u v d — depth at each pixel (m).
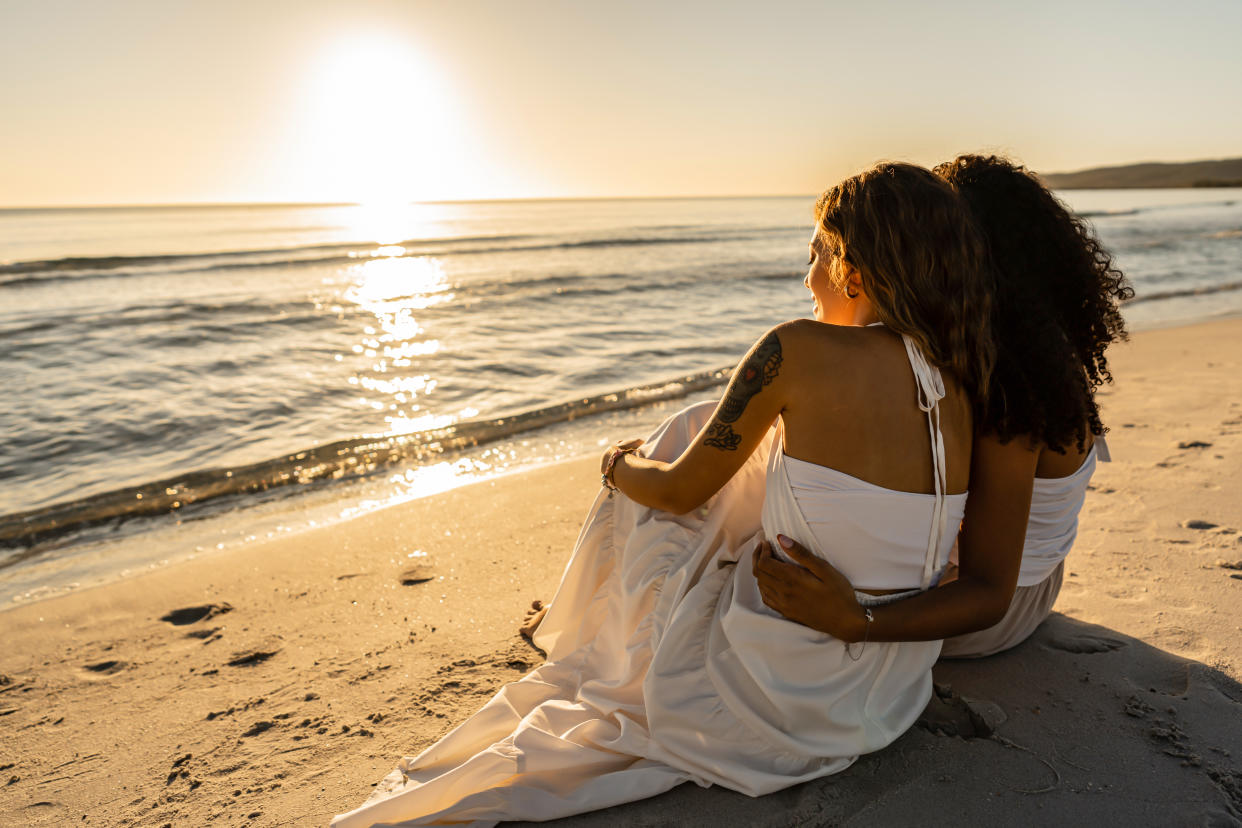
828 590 1.57
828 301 1.78
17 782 2.05
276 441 5.80
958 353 1.53
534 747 1.73
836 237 1.63
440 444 5.59
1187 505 3.31
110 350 9.23
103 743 2.21
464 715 2.22
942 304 1.50
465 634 2.74
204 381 7.67
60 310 12.05
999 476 1.68
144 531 4.16
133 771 2.07
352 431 6.06
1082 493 2.02
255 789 1.94
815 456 1.56
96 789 2.00
